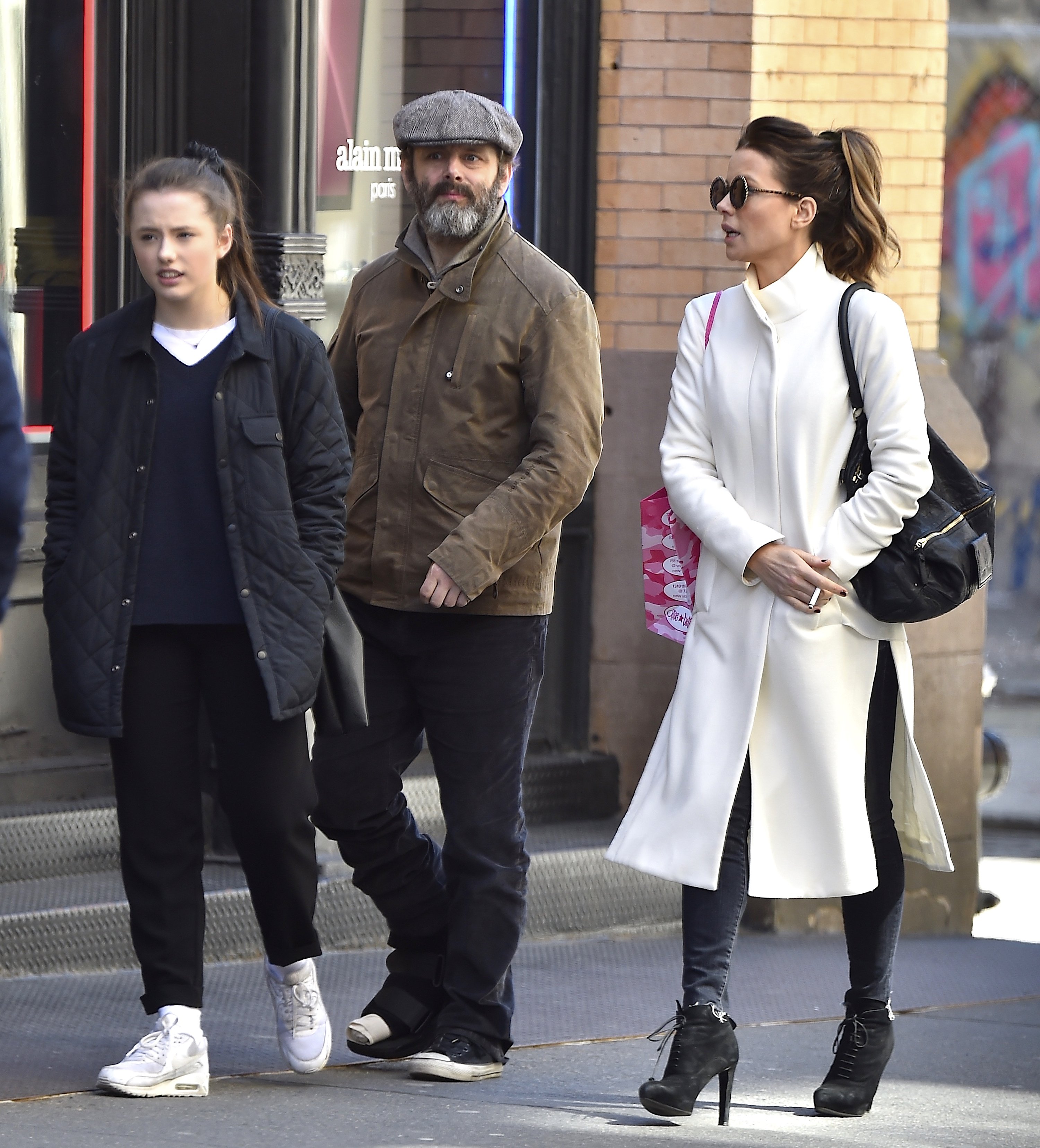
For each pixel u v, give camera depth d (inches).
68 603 577.9
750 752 581.6
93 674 573.9
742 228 584.7
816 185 581.0
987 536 581.6
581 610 952.3
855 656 582.2
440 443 617.6
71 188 845.8
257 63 808.3
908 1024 764.0
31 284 845.8
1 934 744.3
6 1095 592.7
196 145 595.5
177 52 828.6
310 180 821.2
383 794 635.5
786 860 581.6
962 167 1793.8
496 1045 637.3
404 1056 652.1
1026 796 1450.5
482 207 613.0
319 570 583.5
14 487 405.4
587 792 944.3
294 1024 623.5
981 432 971.9
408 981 653.3
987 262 1806.1
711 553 595.5
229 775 592.1
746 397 585.6
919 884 973.8
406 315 630.5
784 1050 703.7
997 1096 649.0
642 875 885.2
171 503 579.5
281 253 810.2
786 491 580.4
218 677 584.4
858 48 948.6
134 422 579.5
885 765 593.0
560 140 936.3
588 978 794.8
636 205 941.8
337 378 650.8
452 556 596.1
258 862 600.7
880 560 574.6
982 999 814.5
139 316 584.1
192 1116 574.2
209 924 785.6
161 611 576.7
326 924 808.3
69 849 823.7
